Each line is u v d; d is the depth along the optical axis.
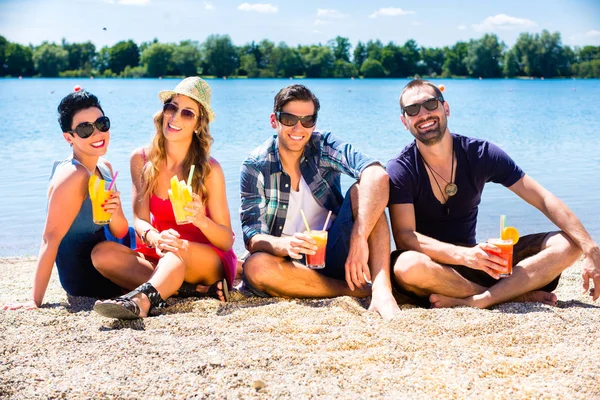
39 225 7.07
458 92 48.38
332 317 3.53
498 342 3.11
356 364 2.83
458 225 4.19
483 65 94.56
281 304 3.76
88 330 3.29
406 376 2.70
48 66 95.25
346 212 4.05
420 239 3.91
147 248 4.08
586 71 89.44
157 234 3.89
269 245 4.01
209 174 4.11
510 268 3.61
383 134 17.02
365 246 3.85
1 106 29.23
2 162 11.49
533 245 3.97
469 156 4.08
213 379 2.66
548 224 7.06
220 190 4.16
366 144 14.61
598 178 9.66
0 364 2.81
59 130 17.62
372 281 3.85
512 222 7.15
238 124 19.88
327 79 100.00
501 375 2.74
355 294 4.09
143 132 17.11
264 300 3.95
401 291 3.97
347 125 19.97
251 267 3.96
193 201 3.80
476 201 4.18
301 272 3.98
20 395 2.50
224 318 3.54
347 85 66.75
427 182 4.07
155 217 4.23
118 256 3.89
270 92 45.84
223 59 98.38
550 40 90.19
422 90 3.94
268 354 2.92
